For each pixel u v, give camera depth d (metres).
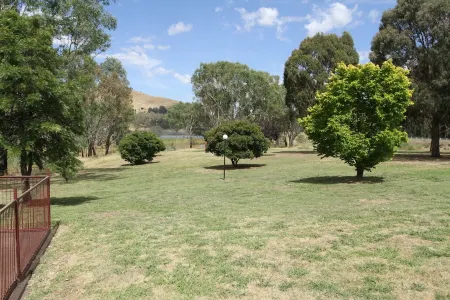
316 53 39.53
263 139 28.25
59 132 12.38
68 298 4.60
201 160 35.88
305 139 66.81
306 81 39.09
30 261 5.95
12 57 11.96
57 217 9.69
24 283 5.07
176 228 7.90
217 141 27.86
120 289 4.78
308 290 4.48
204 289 4.64
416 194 10.98
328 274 4.91
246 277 4.95
